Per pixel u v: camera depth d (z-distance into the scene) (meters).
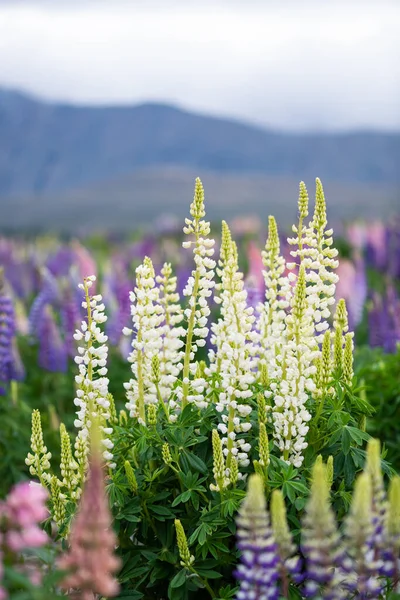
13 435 8.34
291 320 4.97
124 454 5.18
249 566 3.81
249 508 3.70
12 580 3.53
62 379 10.91
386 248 17.73
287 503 4.82
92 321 5.12
